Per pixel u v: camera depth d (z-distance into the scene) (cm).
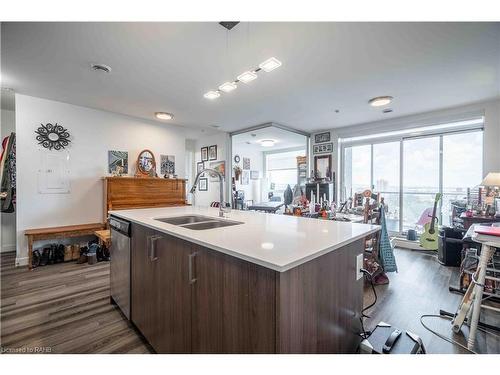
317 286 113
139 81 299
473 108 383
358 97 354
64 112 383
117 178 412
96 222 414
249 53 234
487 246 175
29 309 223
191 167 718
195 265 128
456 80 296
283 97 353
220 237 128
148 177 452
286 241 121
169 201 479
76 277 303
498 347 174
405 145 488
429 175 462
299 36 206
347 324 142
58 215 379
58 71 272
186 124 525
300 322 102
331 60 248
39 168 362
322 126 541
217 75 282
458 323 191
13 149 375
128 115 453
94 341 178
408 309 228
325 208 372
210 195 659
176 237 142
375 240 303
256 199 889
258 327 97
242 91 333
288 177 880
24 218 350
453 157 435
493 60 247
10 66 260
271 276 93
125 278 204
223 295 112
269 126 516
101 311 221
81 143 400
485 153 371
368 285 281
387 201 512
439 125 432
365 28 195
